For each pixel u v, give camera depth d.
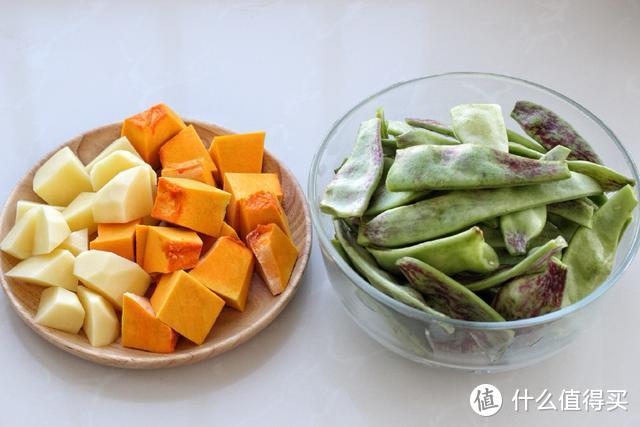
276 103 1.19
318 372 0.93
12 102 1.18
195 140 1.04
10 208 1.00
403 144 0.87
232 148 1.03
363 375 0.92
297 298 0.99
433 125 0.93
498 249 0.82
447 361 0.85
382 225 0.81
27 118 1.16
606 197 0.88
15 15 1.28
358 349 0.95
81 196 1.00
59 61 1.23
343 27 1.28
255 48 1.25
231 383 0.92
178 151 1.04
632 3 1.28
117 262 0.92
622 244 0.87
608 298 0.90
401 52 1.24
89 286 0.91
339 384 0.92
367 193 0.82
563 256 0.83
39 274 0.91
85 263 0.91
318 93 1.20
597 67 1.20
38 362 0.92
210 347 0.90
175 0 1.31
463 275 0.81
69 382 0.91
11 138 1.14
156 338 0.89
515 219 0.80
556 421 0.88
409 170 0.80
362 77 1.21
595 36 1.24
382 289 0.81
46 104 1.18
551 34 1.25
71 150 1.06
